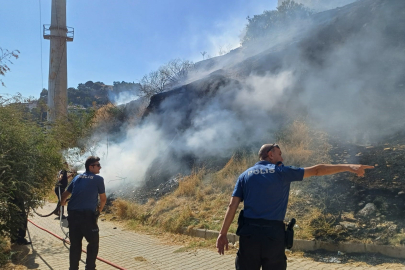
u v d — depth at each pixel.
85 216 4.32
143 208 8.73
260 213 2.88
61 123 15.80
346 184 6.61
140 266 5.19
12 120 6.14
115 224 8.21
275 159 3.26
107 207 9.78
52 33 24.20
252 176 3.03
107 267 5.18
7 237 6.22
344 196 6.34
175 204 8.16
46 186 6.79
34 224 8.20
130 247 6.27
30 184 5.83
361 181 6.55
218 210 7.27
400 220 5.42
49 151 6.73
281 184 2.95
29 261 5.42
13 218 5.45
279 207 2.92
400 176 6.32
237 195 3.07
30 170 5.87
